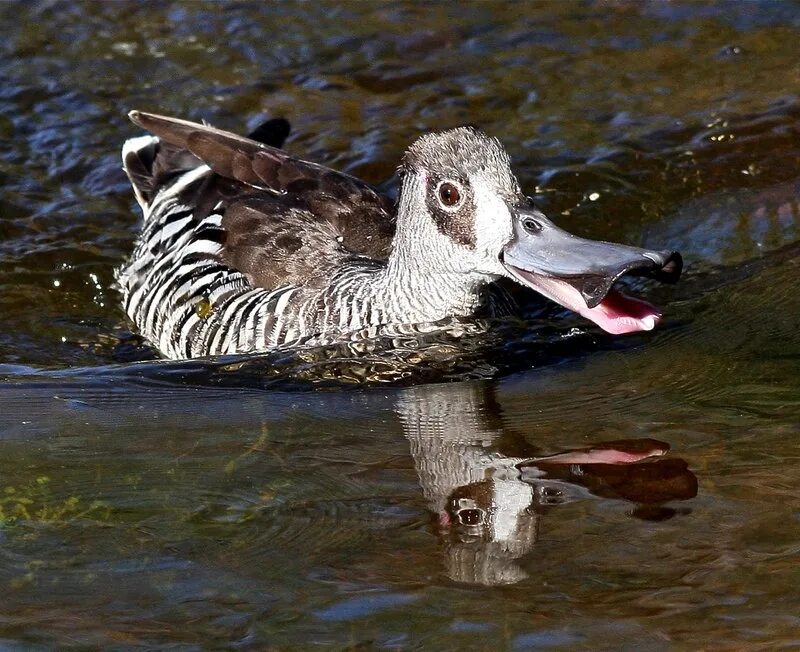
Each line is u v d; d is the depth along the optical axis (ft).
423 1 63.93
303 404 37.42
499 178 38.19
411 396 37.88
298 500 31.45
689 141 53.21
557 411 36.24
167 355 44.37
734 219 48.49
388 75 59.21
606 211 49.73
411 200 40.14
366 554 29.07
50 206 51.52
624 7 63.41
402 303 41.19
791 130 53.26
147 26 62.69
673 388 37.17
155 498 31.78
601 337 41.32
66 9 63.57
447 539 29.48
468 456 33.47
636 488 31.32
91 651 26.07
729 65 58.49
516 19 63.00
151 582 28.35
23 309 46.21
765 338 40.01
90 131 55.72
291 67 59.98
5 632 26.71
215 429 35.78
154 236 46.88
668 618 26.48
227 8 63.77
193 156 48.60
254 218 44.04
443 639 26.07
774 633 25.84
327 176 45.52
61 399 37.99
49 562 29.22
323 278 42.19
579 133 54.44
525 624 26.48
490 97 57.41
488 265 38.50
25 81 58.65
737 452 32.94
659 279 36.47
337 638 26.23
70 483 32.63
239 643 26.20
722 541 29.01
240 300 42.37
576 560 28.53
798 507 30.12
